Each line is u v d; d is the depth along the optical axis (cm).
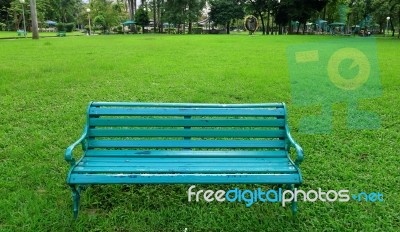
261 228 321
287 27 6531
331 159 471
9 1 6069
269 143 364
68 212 339
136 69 1205
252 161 344
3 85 904
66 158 309
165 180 306
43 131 573
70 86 917
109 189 383
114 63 1354
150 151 361
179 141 365
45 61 1437
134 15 6669
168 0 6119
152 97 792
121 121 363
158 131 363
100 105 366
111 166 325
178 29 6325
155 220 329
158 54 1738
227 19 6531
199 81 981
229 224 327
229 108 368
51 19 7862
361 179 414
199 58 1556
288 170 320
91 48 2162
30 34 5169
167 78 1030
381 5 3803
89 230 318
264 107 371
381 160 465
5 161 459
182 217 337
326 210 350
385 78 1020
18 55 1692
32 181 402
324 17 6119
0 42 2805
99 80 998
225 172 317
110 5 7300
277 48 2114
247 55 1697
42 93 831
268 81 989
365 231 318
